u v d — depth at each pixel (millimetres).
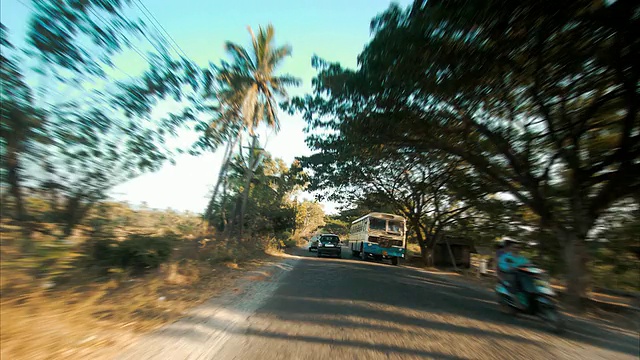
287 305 8375
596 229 13938
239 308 7852
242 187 27109
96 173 7742
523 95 11422
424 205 28297
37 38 6195
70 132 7090
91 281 7207
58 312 5520
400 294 10609
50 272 6148
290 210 32688
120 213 9297
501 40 8469
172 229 11875
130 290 7656
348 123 13688
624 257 13781
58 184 7250
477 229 23859
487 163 14109
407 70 9688
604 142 12719
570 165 11859
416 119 12297
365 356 5059
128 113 7750
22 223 6512
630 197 12586
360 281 13094
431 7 8211
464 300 10219
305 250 40500
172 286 9344
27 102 6289
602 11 7176
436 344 5711
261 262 18500
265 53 22906
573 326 7695
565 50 8555
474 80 9883
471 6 7688
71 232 7605
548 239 14852
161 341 5258
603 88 10195
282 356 4988
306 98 13867
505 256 8320
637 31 7398
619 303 12859
